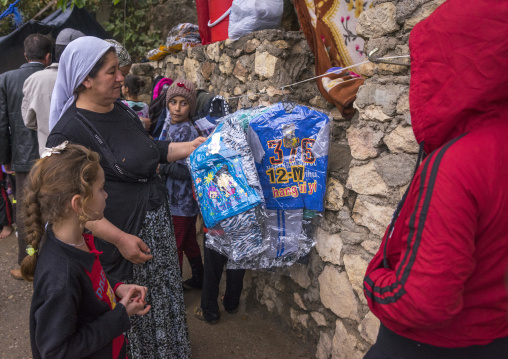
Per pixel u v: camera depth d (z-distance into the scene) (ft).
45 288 4.33
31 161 11.69
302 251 7.88
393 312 3.55
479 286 3.45
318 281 8.18
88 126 6.53
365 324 6.98
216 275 9.16
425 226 3.30
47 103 10.86
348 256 7.27
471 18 3.16
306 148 7.45
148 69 17.04
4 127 11.74
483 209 3.23
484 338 3.56
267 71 9.15
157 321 7.35
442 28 3.32
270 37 8.93
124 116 7.12
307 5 8.44
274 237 7.63
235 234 7.18
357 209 6.98
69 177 4.41
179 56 14.33
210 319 9.61
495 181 3.18
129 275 6.74
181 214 9.93
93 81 6.42
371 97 6.46
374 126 6.47
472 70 3.20
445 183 3.24
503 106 3.30
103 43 6.46
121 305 5.00
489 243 3.35
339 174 7.39
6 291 11.52
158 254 7.30
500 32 3.06
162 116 11.95
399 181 6.20
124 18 22.13
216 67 11.71
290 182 7.52
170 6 22.07
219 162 7.11
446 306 3.22
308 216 7.65
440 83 3.40
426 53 3.48
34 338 4.47
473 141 3.28
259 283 10.05
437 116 3.46
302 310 8.79
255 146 7.50
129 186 6.87
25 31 19.66
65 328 4.31
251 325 9.68
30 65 11.80
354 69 8.50
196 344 8.98
